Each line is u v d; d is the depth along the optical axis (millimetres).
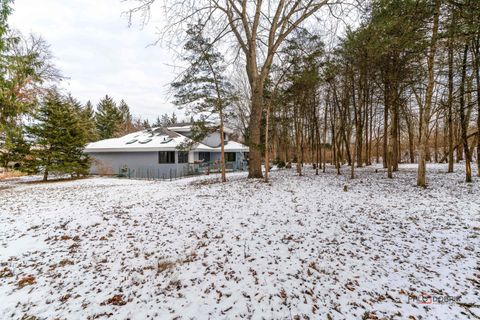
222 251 4738
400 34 6980
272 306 3123
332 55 16234
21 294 3588
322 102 24609
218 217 6758
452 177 12500
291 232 5625
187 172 22750
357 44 11789
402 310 3000
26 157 19297
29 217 7410
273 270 4004
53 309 3227
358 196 8953
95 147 23391
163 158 22062
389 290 3430
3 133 15320
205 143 28344
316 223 6180
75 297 3480
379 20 7320
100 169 23594
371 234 5449
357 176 15000
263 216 6754
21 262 4625
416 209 7086
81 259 4664
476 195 8141
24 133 17141
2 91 11500
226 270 4035
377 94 18438
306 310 3035
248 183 12031
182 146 14461
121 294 3512
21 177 21812
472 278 3656
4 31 10734
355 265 4133
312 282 3650
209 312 3057
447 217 6258
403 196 8711
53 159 19094
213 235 5527
